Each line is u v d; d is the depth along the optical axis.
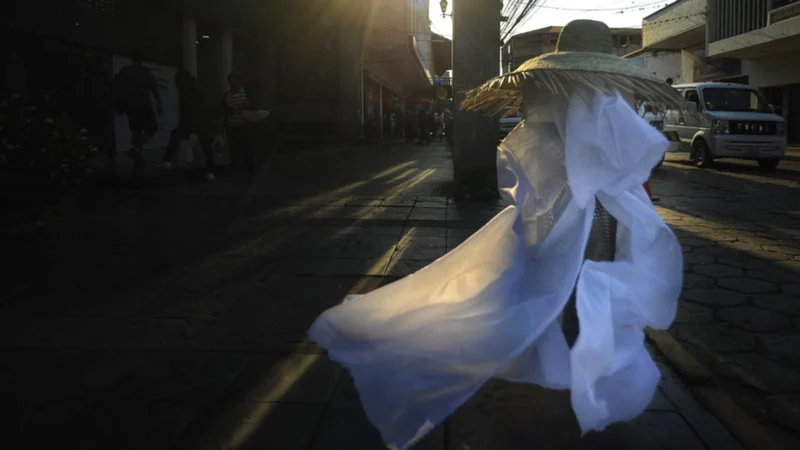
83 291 4.37
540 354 2.36
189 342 3.51
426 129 23.98
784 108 23.83
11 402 2.79
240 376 3.08
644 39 33.09
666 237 2.45
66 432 2.54
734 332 3.72
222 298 4.27
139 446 2.45
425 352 2.37
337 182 9.99
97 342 3.50
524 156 2.54
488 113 3.12
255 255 5.37
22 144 6.18
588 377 2.14
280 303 4.18
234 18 13.58
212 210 7.34
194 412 2.71
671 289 2.46
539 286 2.37
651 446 2.44
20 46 7.72
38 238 5.84
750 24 22.83
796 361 3.33
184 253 5.41
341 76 19.47
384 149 19.03
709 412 2.72
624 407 2.28
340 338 2.58
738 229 6.65
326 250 5.55
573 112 2.33
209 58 13.24
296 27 17.33
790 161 16.23
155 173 9.82
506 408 2.70
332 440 2.49
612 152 2.26
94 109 8.80
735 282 4.68
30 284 4.50
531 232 2.50
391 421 2.29
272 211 7.32
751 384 3.07
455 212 7.29
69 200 6.85
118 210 7.23
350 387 2.96
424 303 2.58
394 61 23.89
